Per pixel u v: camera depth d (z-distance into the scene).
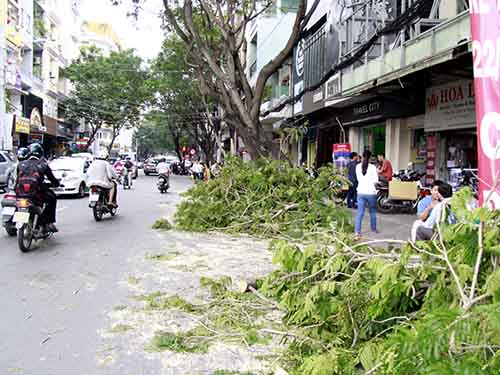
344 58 17.81
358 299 3.91
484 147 4.60
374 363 3.23
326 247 4.57
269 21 34.97
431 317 2.74
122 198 20.44
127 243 9.76
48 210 9.34
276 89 33.88
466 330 2.63
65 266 7.67
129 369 4.11
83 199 19.28
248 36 40.53
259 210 11.15
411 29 13.55
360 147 21.92
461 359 2.62
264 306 5.57
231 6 16.25
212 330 4.93
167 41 30.02
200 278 6.97
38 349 4.50
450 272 3.52
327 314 4.00
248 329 4.96
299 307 4.24
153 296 6.10
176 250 9.12
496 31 4.53
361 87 14.62
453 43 10.77
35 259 8.14
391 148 18.12
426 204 7.56
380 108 17.69
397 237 10.70
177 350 4.50
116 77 49.38
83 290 6.38
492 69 4.57
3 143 30.44
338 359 3.46
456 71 11.87
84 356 4.36
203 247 9.49
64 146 50.81
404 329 2.86
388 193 15.30
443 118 14.16
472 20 4.73
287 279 4.53
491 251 3.34
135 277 7.05
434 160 15.44
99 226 11.98
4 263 7.82
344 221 10.29
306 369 3.51
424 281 3.72
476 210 3.45
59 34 49.00
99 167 12.91
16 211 8.57
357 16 17.66
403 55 12.85
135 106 50.84
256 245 9.82
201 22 18.42
